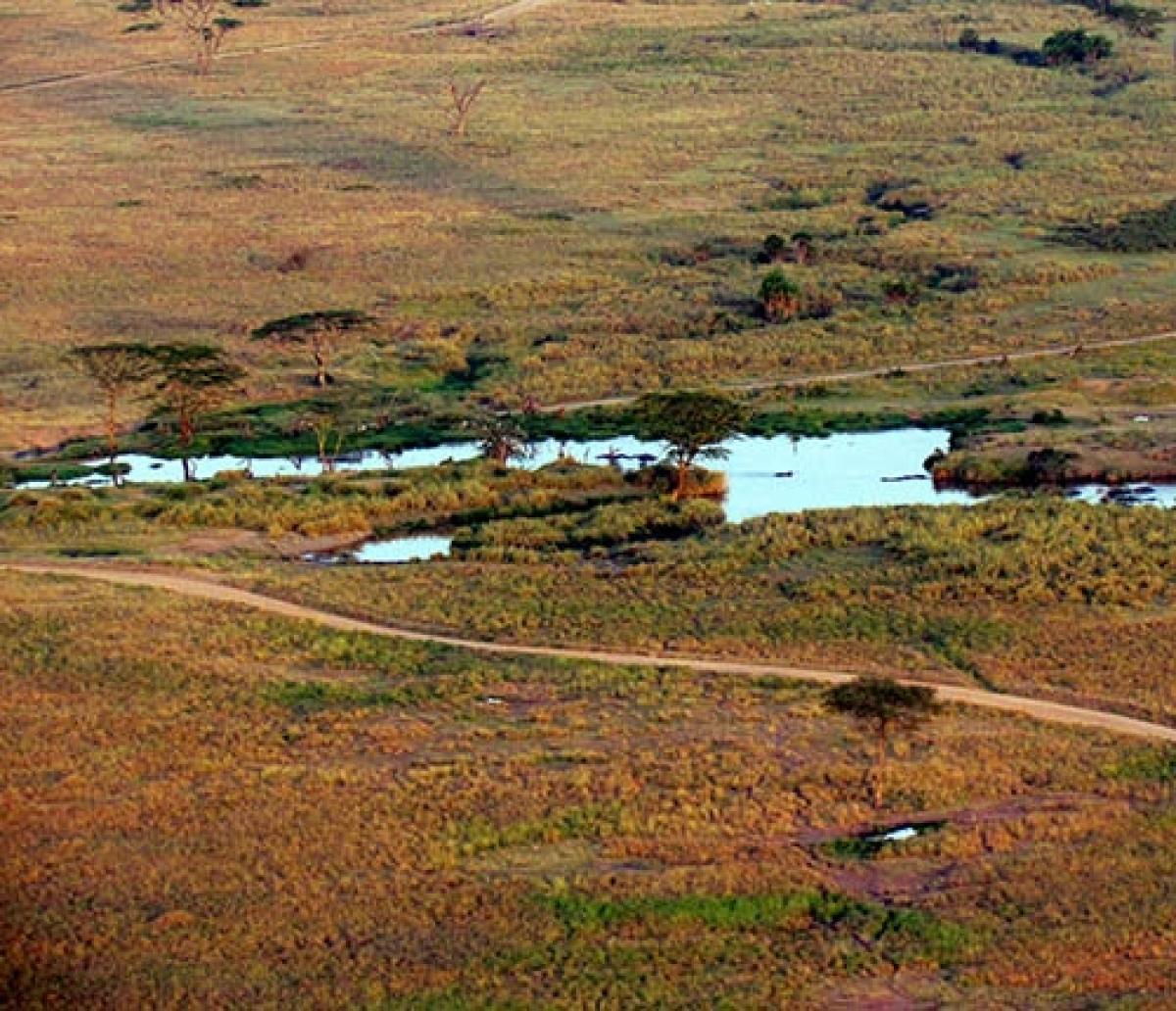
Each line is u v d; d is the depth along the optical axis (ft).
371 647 486.38
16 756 407.64
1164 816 376.68
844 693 406.00
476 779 393.50
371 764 404.57
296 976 318.65
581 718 431.43
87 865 356.38
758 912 340.59
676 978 318.86
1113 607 499.10
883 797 386.52
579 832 372.17
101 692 448.24
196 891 346.54
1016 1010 307.37
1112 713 435.94
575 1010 308.60
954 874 353.51
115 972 318.86
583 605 514.68
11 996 310.45
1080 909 339.98
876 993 314.14
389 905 341.21
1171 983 316.81
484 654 481.05
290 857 359.46
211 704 442.09
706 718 430.61
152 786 391.65
